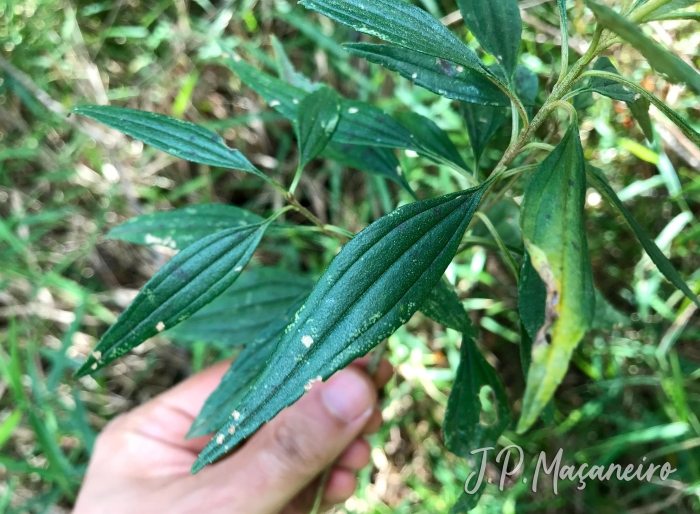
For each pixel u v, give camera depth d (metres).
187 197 0.47
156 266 0.47
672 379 0.35
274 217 0.18
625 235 0.38
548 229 0.12
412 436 0.42
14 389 0.35
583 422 0.40
